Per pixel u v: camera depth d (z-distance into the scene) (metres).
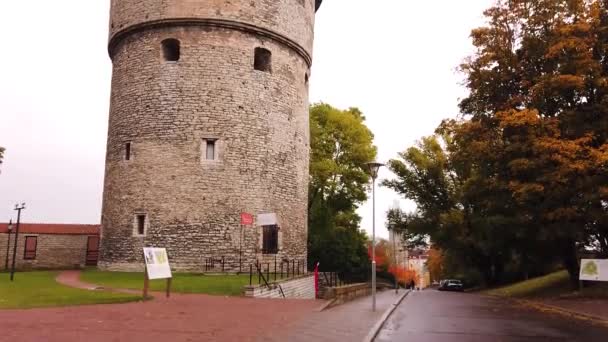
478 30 21.25
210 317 11.64
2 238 32.25
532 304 18.56
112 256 23.73
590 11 18.98
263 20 25.16
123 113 24.70
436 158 40.94
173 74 23.95
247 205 23.64
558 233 18.61
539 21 20.05
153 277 14.57
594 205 18.03
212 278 20.12
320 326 11.02
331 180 41.22
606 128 18.27
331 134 41.69
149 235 23.05
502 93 21.38
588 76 18.62
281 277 20.72
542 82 18.80
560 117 19.08
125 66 25.06
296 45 26.78
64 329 9.50
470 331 11.27
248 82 24.52
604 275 17.25
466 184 25.27
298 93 26.98
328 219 41.50
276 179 24.88
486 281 40.28
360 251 42.88
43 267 32.56
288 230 25.23
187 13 24.08
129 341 8.56
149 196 23.33
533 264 29.72
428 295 27.28
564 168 17.44
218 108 23.84
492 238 28.11
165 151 23.47
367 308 15.71
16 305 12.84
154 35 24.47
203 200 23.14
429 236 41.44
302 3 27.69
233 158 23.69
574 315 14.84
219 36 24.31
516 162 18.53
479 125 21.19
